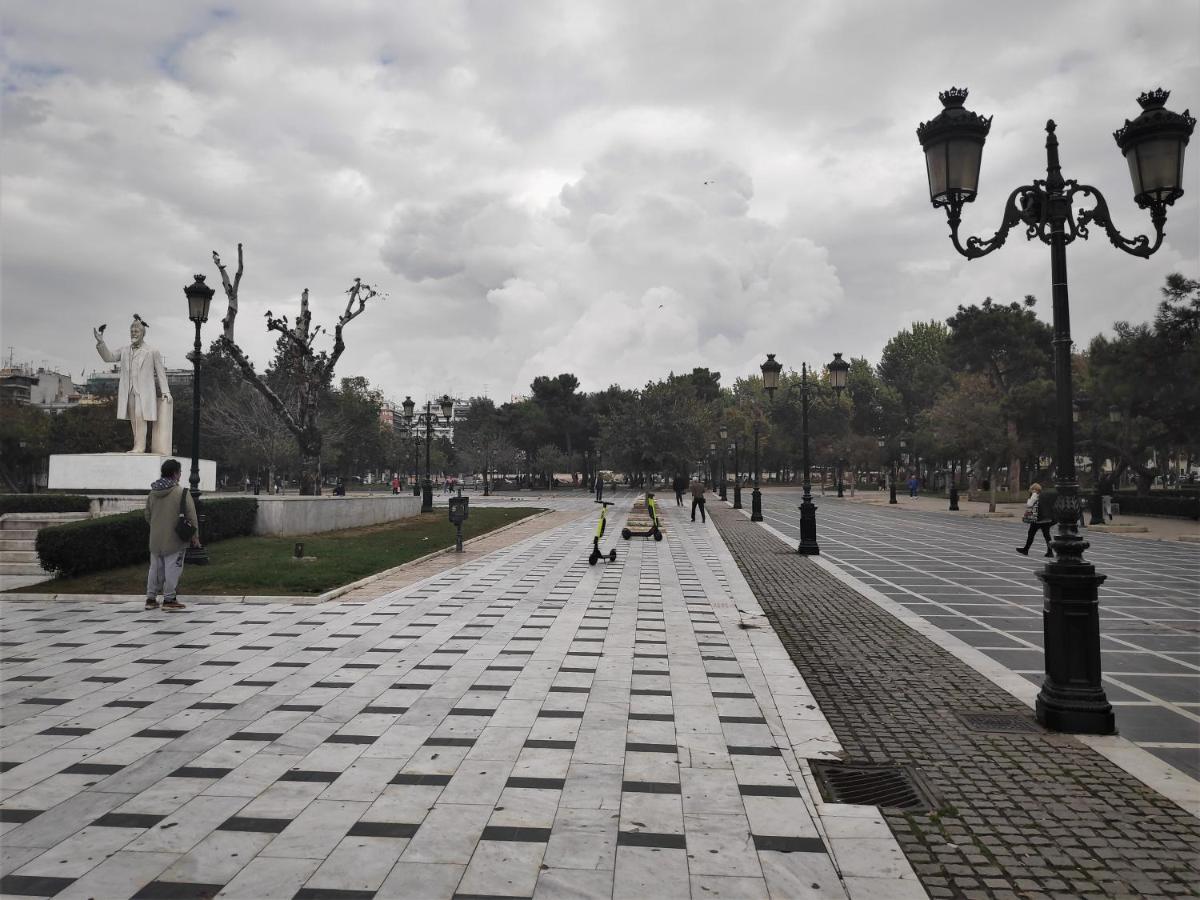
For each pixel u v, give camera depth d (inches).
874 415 3181.6
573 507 1660.9
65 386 3806.6
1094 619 228.8
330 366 1046.4
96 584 472.4
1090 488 1801.2
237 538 722.8
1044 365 1952.5
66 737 215.9
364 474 3836.1
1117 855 150.7
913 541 890.1
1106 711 224.8
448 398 1293.1
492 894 135.1
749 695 261.3
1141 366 1163.9
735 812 169.9
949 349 2058.3
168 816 165.9
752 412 3309.5
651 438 2086.6
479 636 350.9
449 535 863.7
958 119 234.4
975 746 213.9
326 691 262.2
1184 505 1288.1
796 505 1871.3
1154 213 234.5
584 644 335.9
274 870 143.0
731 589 502.6
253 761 198.1
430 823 163.2
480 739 215.6
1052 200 239.0
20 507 702.5
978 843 155.9
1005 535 985.5
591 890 136.7
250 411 2096.5
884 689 270.7
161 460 839.7
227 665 297.3
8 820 163.8
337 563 565.9
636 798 176.9
